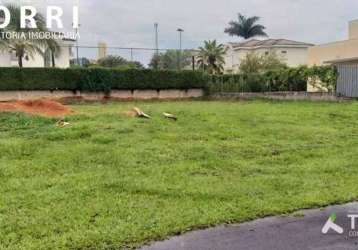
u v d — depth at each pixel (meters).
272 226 4.78
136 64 30.53
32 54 29.75
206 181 6.65
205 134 10.96
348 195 5.95
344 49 34.25
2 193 5.85
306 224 4.85
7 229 4.51
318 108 18.67
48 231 4.48
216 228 4.70
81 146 8.98
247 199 5.71
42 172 7.07
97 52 30.06
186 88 29.25
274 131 11.77
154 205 5.41
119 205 5.39
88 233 4.41
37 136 10.12
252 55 46.41
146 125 11.95
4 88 24.53
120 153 8.45
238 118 14.37
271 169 7.57
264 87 29.39
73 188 6.12
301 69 27.02
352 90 23.86
